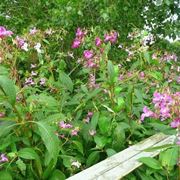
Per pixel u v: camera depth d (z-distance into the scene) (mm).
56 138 2076
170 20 4961
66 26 4508
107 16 4312
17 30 5223
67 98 2984
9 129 2199
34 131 2322
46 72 3332
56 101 2607
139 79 3285
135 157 2260
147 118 2832
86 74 3709
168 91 2275
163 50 4691
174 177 2258
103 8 4547
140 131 2732
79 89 3246
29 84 3154
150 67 3426
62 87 3045
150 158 2195
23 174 2162
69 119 2582
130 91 2727
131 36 3766
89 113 2764
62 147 2490
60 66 3461
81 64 3928
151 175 2275
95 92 2789
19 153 2148
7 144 2229
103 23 4535
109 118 2553
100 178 2043
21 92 2477
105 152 2535
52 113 2641
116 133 2475
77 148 2510
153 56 3566
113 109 2658
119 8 4637
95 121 2557
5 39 2758
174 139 2375
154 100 2295
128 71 3412
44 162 2240
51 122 2418
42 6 5223
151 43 4738
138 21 4824
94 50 3375
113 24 4609
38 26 4934
